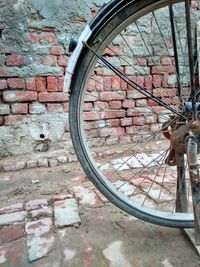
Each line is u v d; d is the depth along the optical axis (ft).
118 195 3.34
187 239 3.27
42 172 5.55
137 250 3.10
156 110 6.36
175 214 3.34
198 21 6.58
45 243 3.24
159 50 6.78
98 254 3.05
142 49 6.70
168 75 6.89
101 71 6.44
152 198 4.25
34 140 6.22
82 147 3.20
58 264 2.91
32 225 3.60
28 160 5.86
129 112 6.95
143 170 5.29
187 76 4.76
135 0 2.67
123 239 3.31
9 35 5.58
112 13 2.72
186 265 2.87
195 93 3.09
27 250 3.12
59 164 5.90
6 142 6.01
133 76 6.79
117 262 2.92
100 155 6.19
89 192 4.57
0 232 3.47
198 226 2.94
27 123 6.09
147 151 6.32
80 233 3.43
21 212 3.94
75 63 2.84
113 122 6.89
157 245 3.19
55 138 6.37
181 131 3.04
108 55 6.43
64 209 3.98
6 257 3.02
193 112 2.97
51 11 5.76
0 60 5.63
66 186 4.86
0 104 5.82
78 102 3.05
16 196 4.53
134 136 7.08
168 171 5.20
